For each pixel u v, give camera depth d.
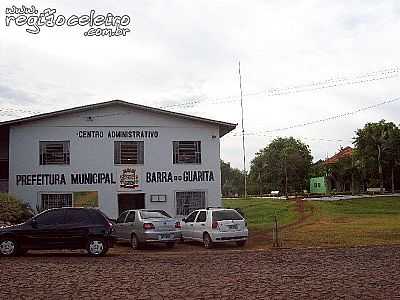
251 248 23.12
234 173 123.31
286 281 12.71
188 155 31.03
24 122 29.70
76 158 29.92
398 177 77.19
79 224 18.94
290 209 47.09
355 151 75.94
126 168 30.23
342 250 20.72
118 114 30.48
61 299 10.58
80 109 29.81
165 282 12.66
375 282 12.43
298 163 88.38
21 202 27.58
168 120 30.97
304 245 23.80
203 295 10.94
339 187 85.62
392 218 38.78
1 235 18.64
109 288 11.82
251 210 48.53
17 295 10.98
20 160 29.58
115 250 22.69
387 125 73.62
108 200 29.95
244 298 10.57
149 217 23.06
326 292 11.20
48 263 16.66
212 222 23.17
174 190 30.61
